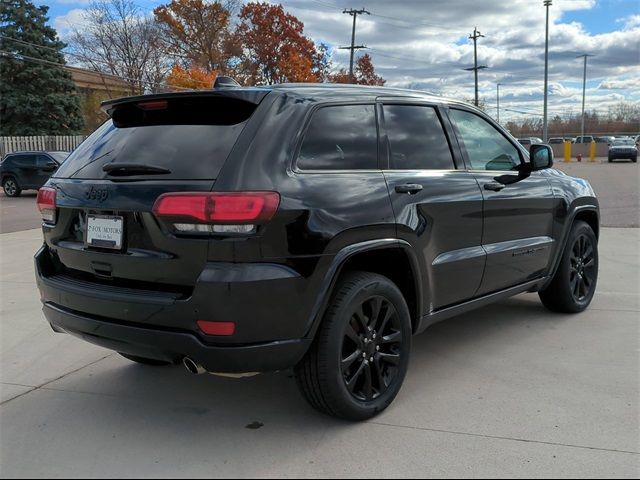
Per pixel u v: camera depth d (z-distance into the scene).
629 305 5.75
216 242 2.83
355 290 3.24
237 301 2.81
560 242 5.17
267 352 2.94
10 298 6.44
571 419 3.38
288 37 51.84
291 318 2.98
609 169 30.17
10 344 4.90
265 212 2.86
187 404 3.71
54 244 3.60
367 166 3.51
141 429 3.38
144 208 2.99
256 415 3.54
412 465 2.93
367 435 3.25
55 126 36.03
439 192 3.84
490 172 4.44
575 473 2.83
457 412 3.50
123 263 3.12
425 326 3.85
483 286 4.33
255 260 2.87
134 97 3.42
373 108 3.70
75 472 2.93
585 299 5.58
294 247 2.96
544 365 4.22
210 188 2.86
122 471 2.93
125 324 3.08
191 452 3.11
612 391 3.75
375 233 3.33
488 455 3.01
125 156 3.29
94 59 37.72
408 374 4.11
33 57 34.94
